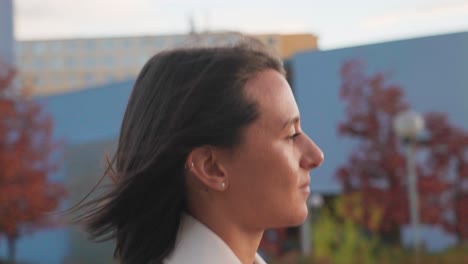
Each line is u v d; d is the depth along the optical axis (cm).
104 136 2284
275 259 1739
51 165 2320
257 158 116
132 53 6794
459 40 1669
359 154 1736
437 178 1653
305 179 121
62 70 6994
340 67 1786
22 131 2292
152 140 116
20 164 2255
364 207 1720
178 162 117
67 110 2386
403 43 1722
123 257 122
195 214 120
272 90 117
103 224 121
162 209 119
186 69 116
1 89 2292
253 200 117
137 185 118
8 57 2523
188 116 114
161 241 120
